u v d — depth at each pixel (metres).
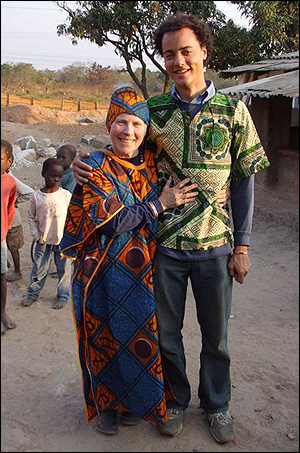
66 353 2.93
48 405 2.41
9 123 13.22
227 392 2.34
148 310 2.08
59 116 16.66
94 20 5.27
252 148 2.10
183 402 2.33
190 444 2.23
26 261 4.48
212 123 2.04
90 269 2.07
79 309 2.10
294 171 7.17
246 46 6.82
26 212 5.94
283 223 6.34
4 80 30.17
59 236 3.52
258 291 4.20
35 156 9.52
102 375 2.19
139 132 2.00
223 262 2.17
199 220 2.10
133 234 2.07
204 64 2.09
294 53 7.54
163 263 2.14
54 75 31.67
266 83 6.79
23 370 2.68
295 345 3.19
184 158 2.06
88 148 11.15
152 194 2.10
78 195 2.08
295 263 4.95
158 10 5.74
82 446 2.15
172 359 2.25
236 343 3.21
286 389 2.70
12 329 3.18
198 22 1.99
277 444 2.26
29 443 2.13
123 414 2.33
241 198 2.20
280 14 7.04
